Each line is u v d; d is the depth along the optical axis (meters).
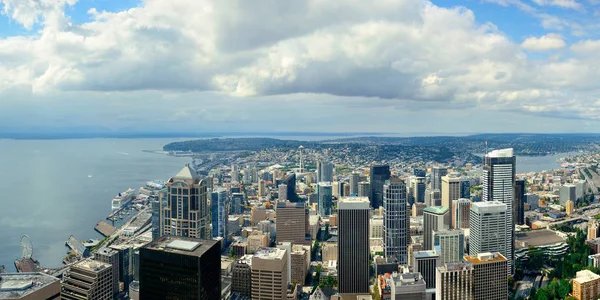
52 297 177.50
